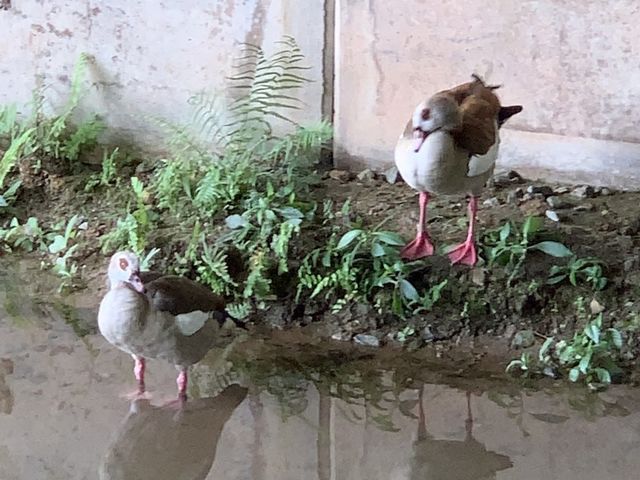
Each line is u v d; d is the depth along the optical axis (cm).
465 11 411
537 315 371
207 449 329
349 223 396
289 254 385
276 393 353
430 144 351
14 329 382
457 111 352
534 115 418
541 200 410
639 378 351
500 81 417
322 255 382
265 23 430
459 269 375
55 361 366
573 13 401
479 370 359
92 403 347
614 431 333
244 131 437
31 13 449
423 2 413
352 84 430
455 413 344
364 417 344
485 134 357
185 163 423
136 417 341
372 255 379
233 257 388
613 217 399
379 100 430
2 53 458
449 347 368
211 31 436
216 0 431
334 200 417
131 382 357
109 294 327
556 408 343
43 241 419
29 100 463
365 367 363
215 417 342
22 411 342
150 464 322
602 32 401
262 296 381
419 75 423
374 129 434
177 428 337
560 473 317
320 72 432
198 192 413
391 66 425
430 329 372
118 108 455
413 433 337
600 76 407
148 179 443
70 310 390
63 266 405
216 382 357
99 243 411
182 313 326
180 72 445
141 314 323
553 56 409
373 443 333
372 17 419
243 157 422
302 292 382
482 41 413
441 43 417
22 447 327
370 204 414
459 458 325
